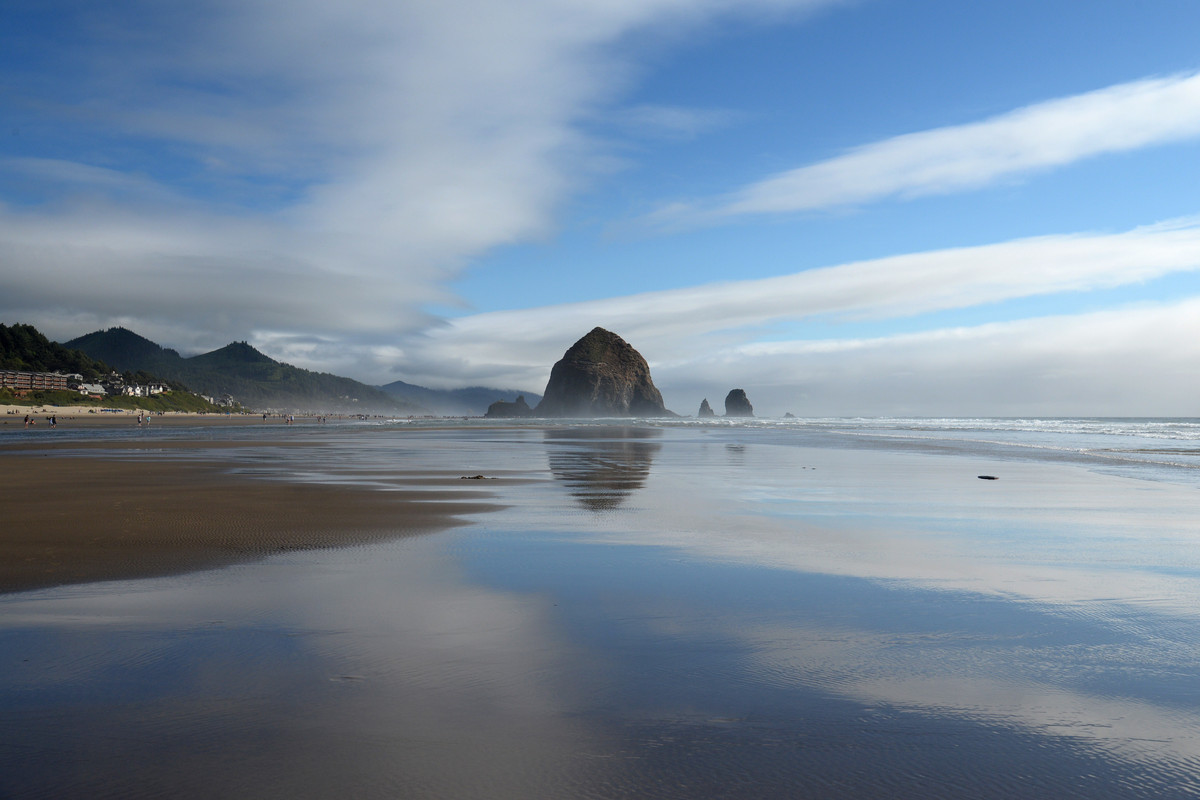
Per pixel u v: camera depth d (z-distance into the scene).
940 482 19.22
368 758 3.57
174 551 9.08
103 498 14.66
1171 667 4.97
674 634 5.67
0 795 3.20
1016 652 5.28
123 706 4.18
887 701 4.35
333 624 5.88
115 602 6.55
